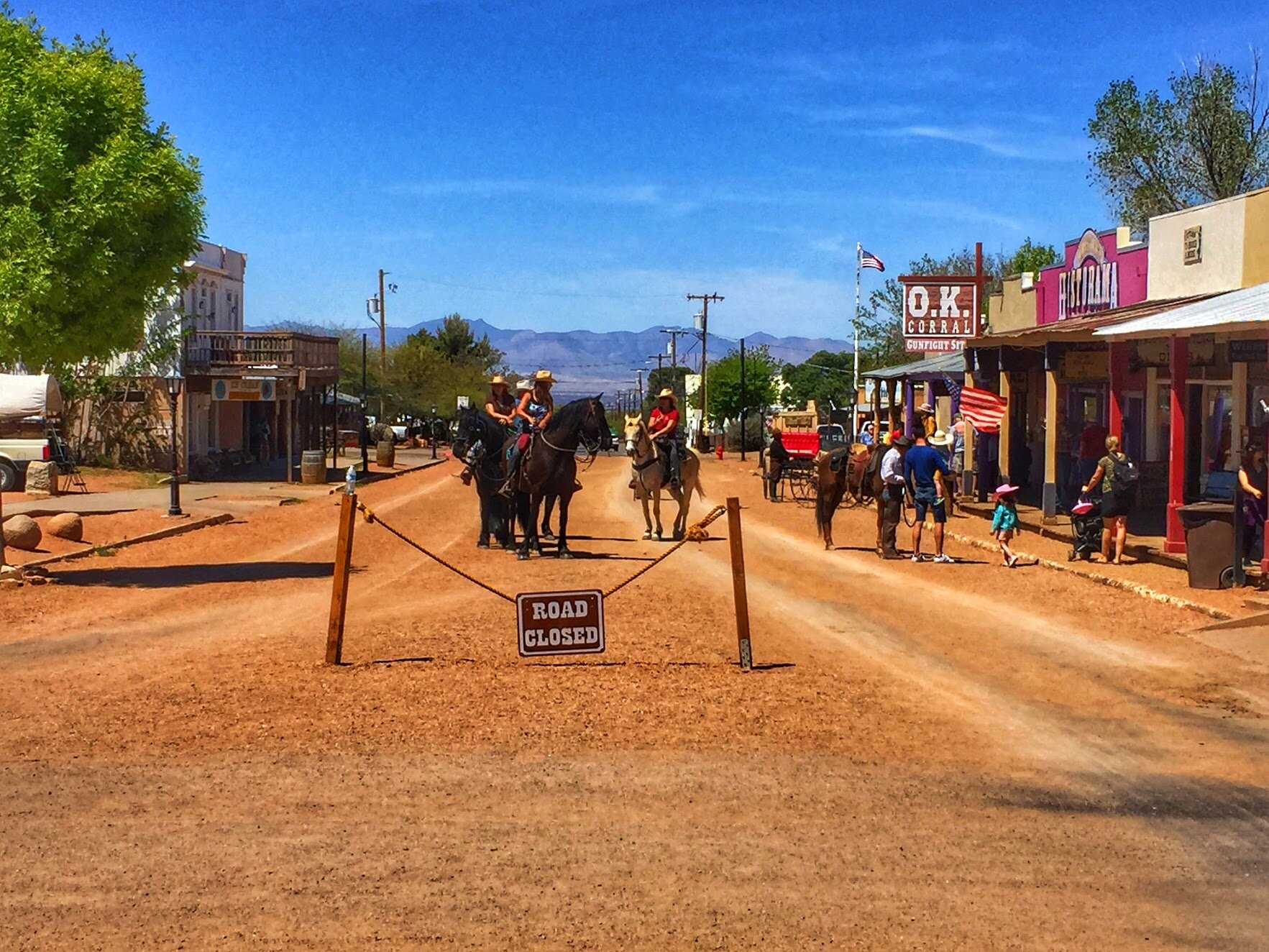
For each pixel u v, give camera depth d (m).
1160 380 26.39
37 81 27.22
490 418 21.30
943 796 8.07
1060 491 31.11
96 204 26.44
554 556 20.23
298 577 18.45
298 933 5.94
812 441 41.53
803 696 10.66
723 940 5.90
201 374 45.19
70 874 6.65
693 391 112.56
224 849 7.04
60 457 37.12
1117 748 9.21
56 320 27.33
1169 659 12.32
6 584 16.98
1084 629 13.95
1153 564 18.88
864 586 17.27
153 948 5.77
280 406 58.69
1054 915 6.22
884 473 20.41
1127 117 48.84
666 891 6.48
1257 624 13.52
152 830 7.34
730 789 8.19
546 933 5.96
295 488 40.53
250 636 13.45
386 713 9.99
